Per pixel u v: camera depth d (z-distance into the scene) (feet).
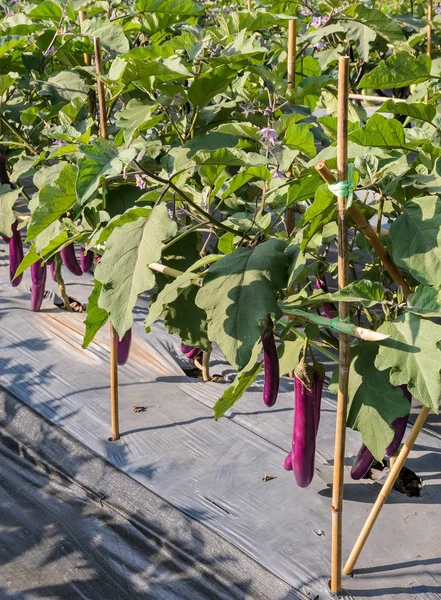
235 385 8.50
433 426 10.59
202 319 10.14
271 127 9.06
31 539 9.73
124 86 9.82
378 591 8.65
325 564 8.87
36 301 12.51
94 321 9.27
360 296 8.01
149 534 9.53
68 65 12.15
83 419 10.74
